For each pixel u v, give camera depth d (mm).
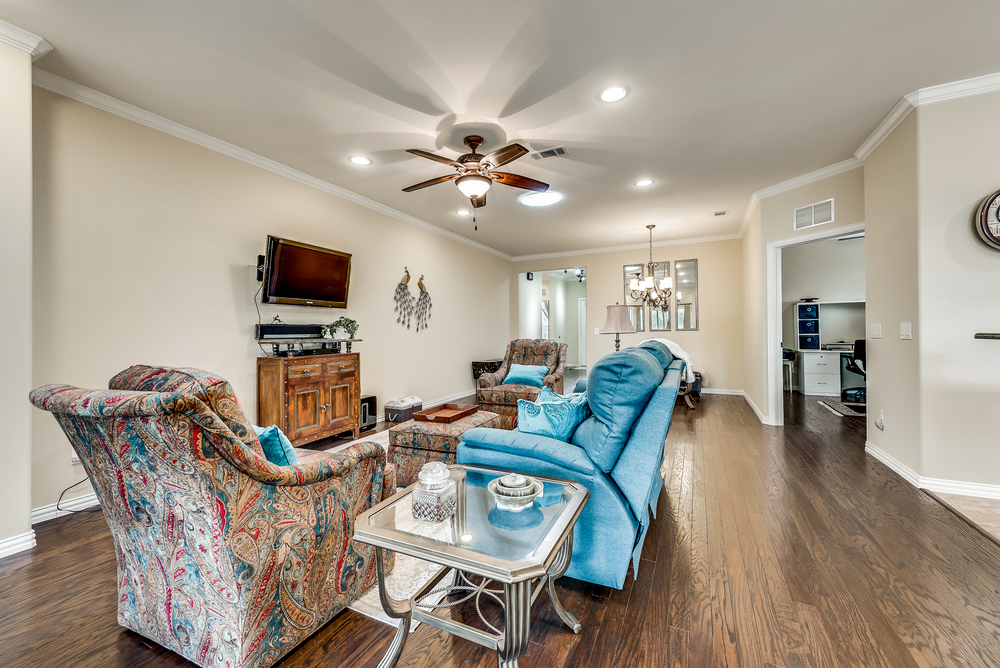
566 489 1507
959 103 2459
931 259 2541
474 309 6809
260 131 2982
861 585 1635
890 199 2896
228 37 2018
